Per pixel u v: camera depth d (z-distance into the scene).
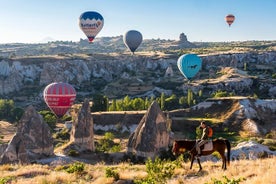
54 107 77.94
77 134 74.12
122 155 68.50
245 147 63.66
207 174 23.55
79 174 28.55
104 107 145.62
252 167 23.44
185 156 36.38
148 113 68.56
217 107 127.00
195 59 105.31
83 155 70.50
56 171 31.11
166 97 183.75
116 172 25.89
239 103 123.38
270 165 22.88
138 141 67.19
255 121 115.75
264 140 89.88
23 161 55.34
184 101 163.50
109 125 120.81
